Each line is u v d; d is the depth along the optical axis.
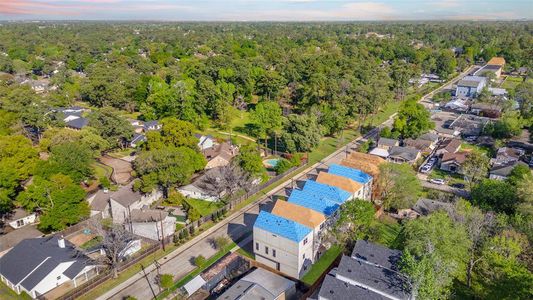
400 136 103.12
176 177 70.00
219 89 118.56
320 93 113.50
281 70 145.88
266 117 95.62
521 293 39.09
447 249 43.34
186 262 54.19
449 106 133.25
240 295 42.66
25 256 51.06
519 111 118.69
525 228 49.44
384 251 47.25
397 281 42.03
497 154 87.12
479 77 153.12
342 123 104.81
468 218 51.44
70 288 49.03
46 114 99.19
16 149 71.31
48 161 72.50
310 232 50.91
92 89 130.12
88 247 56.66
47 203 63.09
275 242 50.59
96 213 65.88
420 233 45.69
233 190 72.62
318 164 88.88
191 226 60.66
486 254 46.00
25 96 100.38
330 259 54.38
